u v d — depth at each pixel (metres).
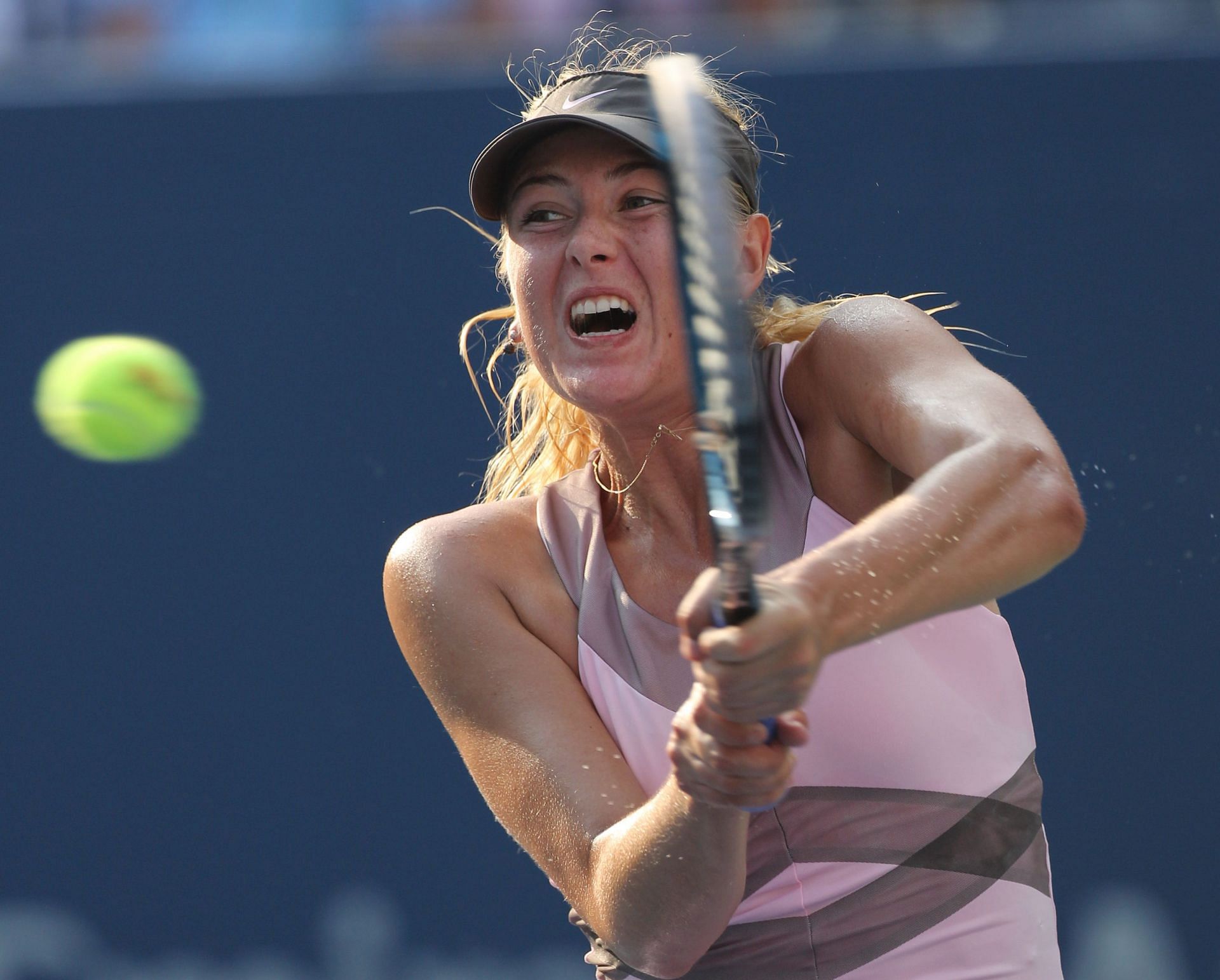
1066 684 16.94
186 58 19.73
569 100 8.49
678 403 8.44
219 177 18.94
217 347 18.67
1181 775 16.70
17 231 18.95
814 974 8.34
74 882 17.80
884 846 8.20
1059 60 17.91
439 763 17.69
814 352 8.27
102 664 18.12
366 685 17.89
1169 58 17.77
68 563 18.34
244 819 17.78
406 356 18.52
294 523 18.30
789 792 8.18
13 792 17.98
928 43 18.45
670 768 7.99
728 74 18.31
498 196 8.75
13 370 18.67
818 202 18.11
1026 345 17.69
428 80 18.83
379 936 17.41
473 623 8.60
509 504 9.20
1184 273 17.59
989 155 17.95
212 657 18.11
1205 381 17.39
